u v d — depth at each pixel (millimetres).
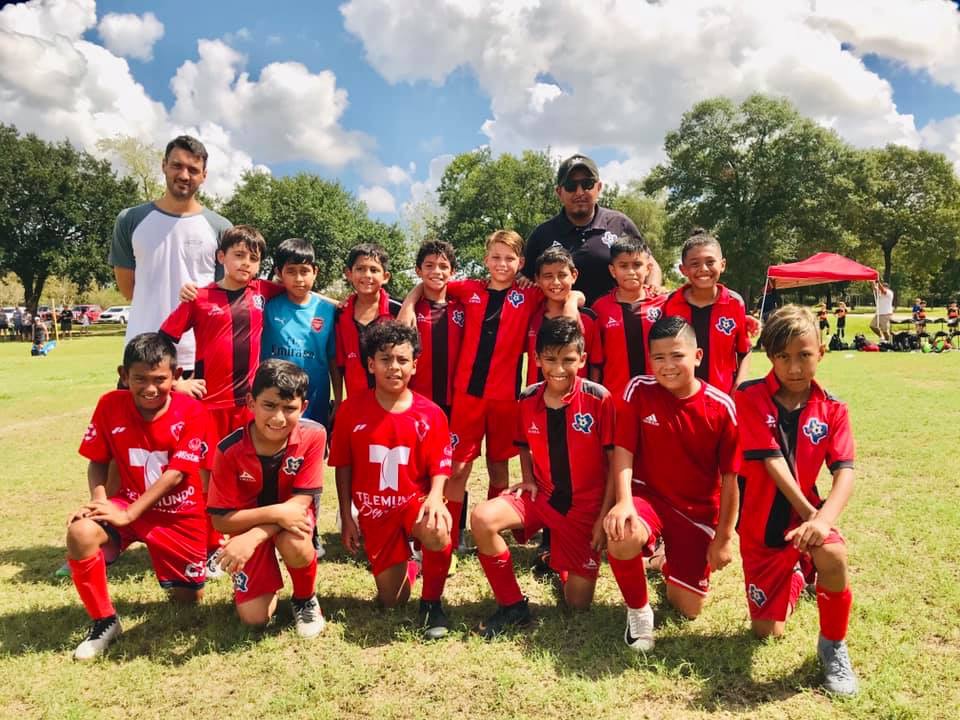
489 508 3082
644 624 2844
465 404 4160
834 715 2346
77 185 41406
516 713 2393
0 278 41562
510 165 45219
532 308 4137
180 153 4125
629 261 4031
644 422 3141
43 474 6020
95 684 2656
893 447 6031
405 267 45812
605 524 2850
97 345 26797
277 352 4082
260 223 42531
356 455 3303
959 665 2596
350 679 2621
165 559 3299
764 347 2875
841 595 2494
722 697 2477
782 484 2797
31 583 3668
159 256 4203
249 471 3090
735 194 35312
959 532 3922
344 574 3801
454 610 3299
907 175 45125
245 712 2443
